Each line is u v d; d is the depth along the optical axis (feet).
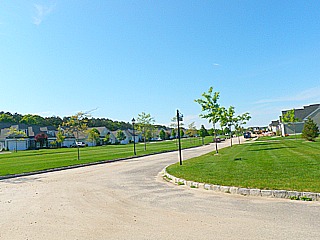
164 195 31.63
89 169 65.31
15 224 22.24
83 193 34.50
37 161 90.48
